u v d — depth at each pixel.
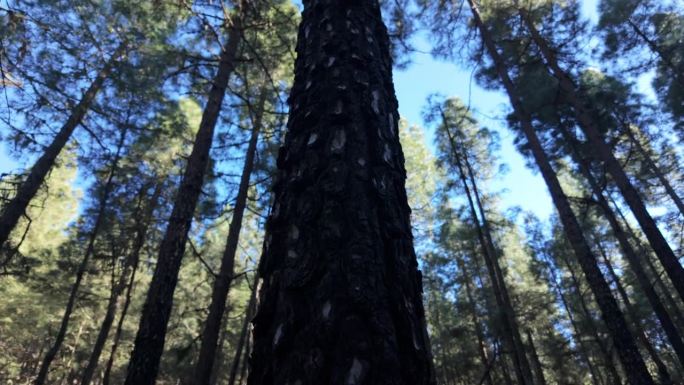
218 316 7.50
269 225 1.41
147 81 8.18
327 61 1.82
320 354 0.98
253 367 1.12
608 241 18.97
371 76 1.82
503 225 15.30
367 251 1.16
